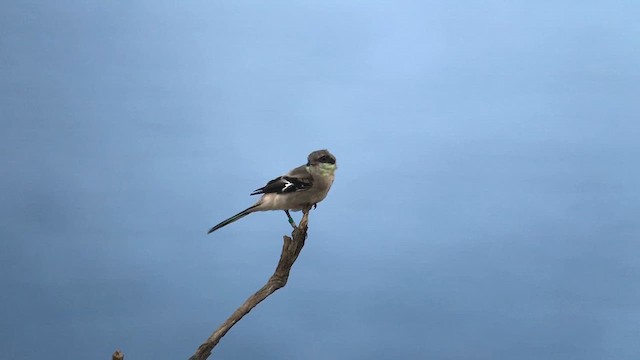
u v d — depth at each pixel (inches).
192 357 123.4
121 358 104.2
